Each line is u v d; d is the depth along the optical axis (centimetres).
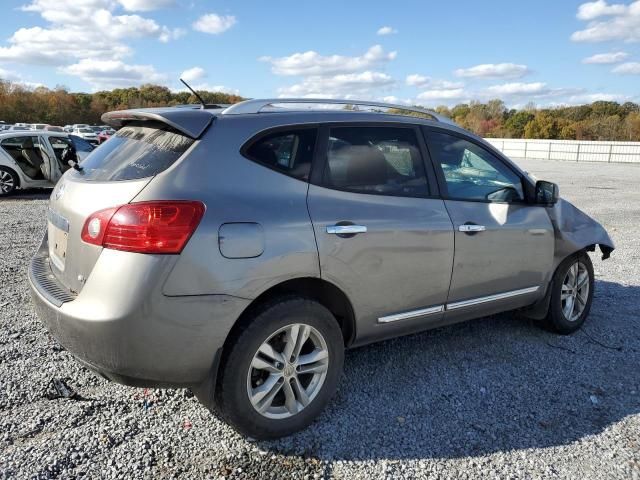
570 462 286
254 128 298
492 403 345
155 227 253
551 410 338
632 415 334
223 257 265
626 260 735
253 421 286
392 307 338
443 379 375
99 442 289
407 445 297
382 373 381
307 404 305
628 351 430
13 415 310
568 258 448
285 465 277
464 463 283
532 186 423
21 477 257
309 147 313
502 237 391
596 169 2630
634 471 278
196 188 269
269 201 287
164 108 318
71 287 284
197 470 270
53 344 405
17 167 1224
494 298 398
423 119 374
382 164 340
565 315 455
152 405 329
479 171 396
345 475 271
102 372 267
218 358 271
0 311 469
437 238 350
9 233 810
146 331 254
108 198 268
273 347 296
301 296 297
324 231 299
